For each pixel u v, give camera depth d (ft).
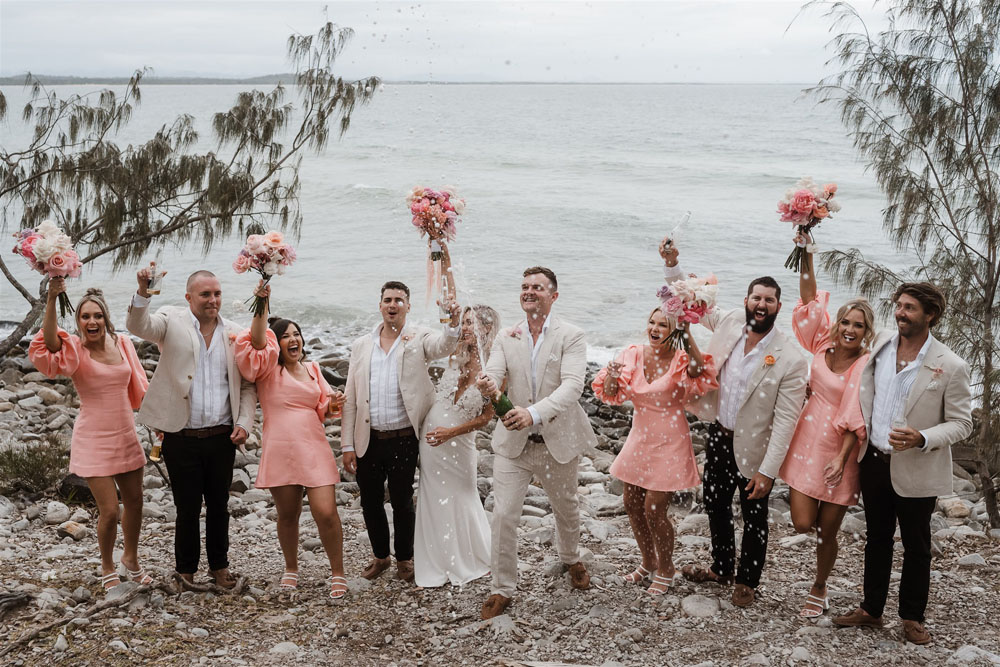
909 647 14.82
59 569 17.75
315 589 17.40
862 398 15.07
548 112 440.45
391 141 219.41
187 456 16.38
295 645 14.82
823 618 15.87
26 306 58.18
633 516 17.35
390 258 76.28
